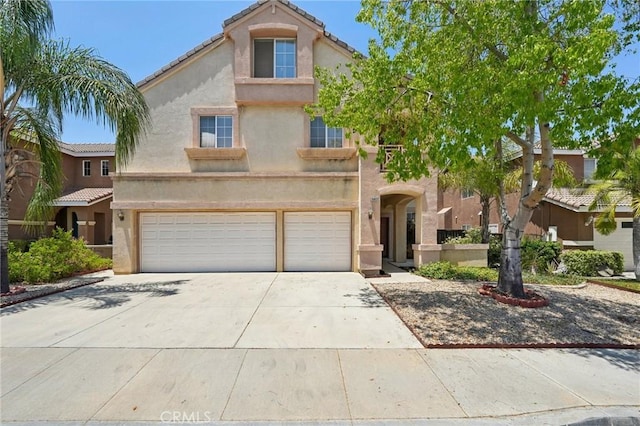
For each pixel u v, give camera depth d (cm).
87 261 1523
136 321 799
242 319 814
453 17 831
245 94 1471
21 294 1062
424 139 937
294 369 551
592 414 432
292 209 1484
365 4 891
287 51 1514
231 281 1289
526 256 1628
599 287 1222
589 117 676
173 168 1490
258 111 1498
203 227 1502
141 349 632
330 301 986
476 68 771
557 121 697
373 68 899
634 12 766
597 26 652
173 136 1491
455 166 855
